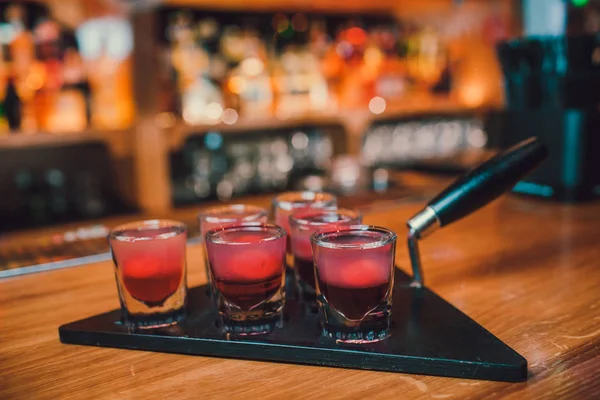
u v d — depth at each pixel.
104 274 0.90
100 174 2.34
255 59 2.40
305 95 2.49
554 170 1.25
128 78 2.10
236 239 0.64
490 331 0.64
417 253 0.75
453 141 2.80
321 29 2.65
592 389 0.51
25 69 1.97
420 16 2.88
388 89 2.66
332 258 0.58
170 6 2.34
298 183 2.32
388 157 2.68
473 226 1.09
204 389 0.53
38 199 2.19
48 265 0.96
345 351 0.57
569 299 0.72
